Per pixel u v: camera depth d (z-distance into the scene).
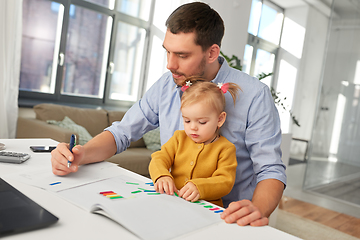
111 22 4.09
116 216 0.58
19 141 1.25
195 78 0.97
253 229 0.62
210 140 0.99
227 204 1.10
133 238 0.53
